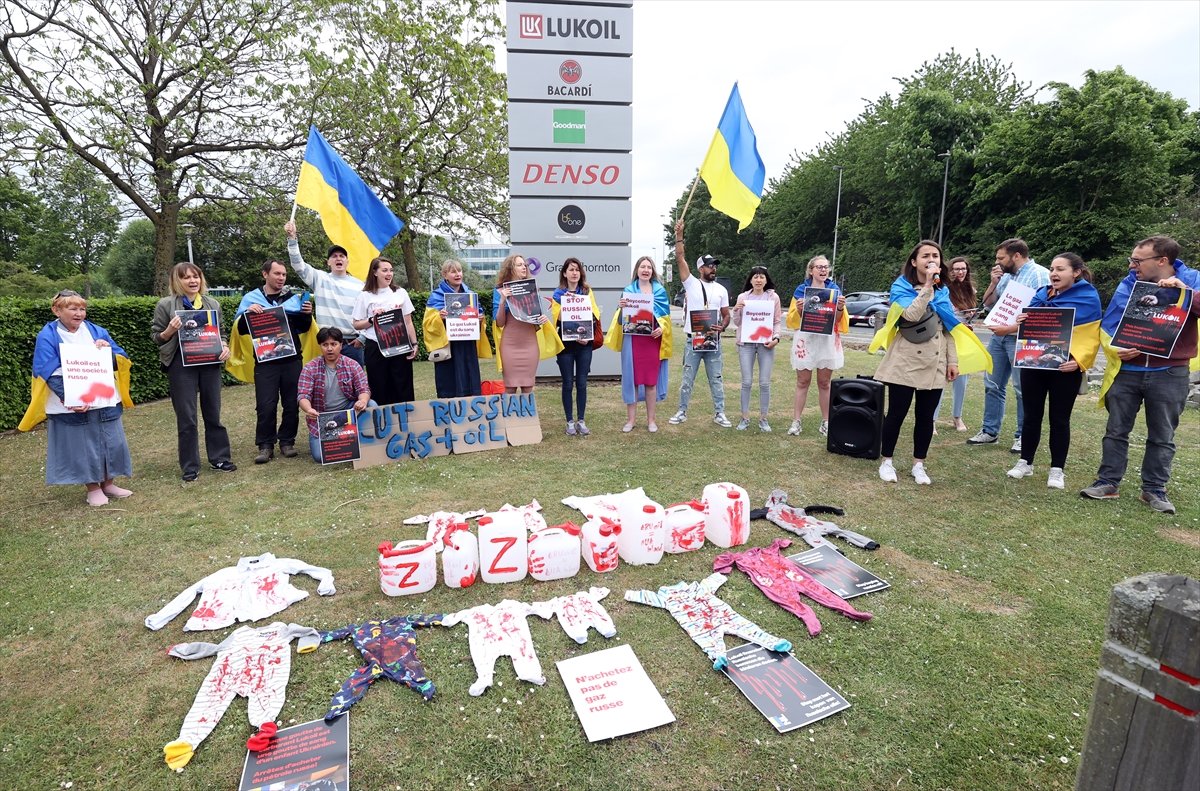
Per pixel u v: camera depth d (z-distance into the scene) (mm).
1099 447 5898
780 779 2016
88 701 2406
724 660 2521
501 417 5902
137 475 5141
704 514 3725
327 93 13102
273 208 14375
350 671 2553
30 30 11203
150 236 44250
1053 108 24344
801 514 4082
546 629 2820
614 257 9492
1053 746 2160
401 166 14711
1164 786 1300
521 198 9219
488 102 15555
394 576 3109
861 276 36438
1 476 5238
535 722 2260
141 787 2002
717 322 6543
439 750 2133
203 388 5090
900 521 4074
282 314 5367
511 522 3277
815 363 5930
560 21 8844
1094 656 2660
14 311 7145
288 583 3205
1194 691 1227
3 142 11641
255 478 5039
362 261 6137
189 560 3561
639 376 6289
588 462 5375
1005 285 5672
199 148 13578
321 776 2012
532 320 5809
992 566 3457
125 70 11961
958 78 36094
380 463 5398
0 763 2102
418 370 11484
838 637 2775
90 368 4230
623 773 2037
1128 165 23281
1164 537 3832
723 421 6707
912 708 2340
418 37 14398
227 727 2260
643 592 3094
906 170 31406
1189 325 4074
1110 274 23000
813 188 42156
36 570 3447
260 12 12094
